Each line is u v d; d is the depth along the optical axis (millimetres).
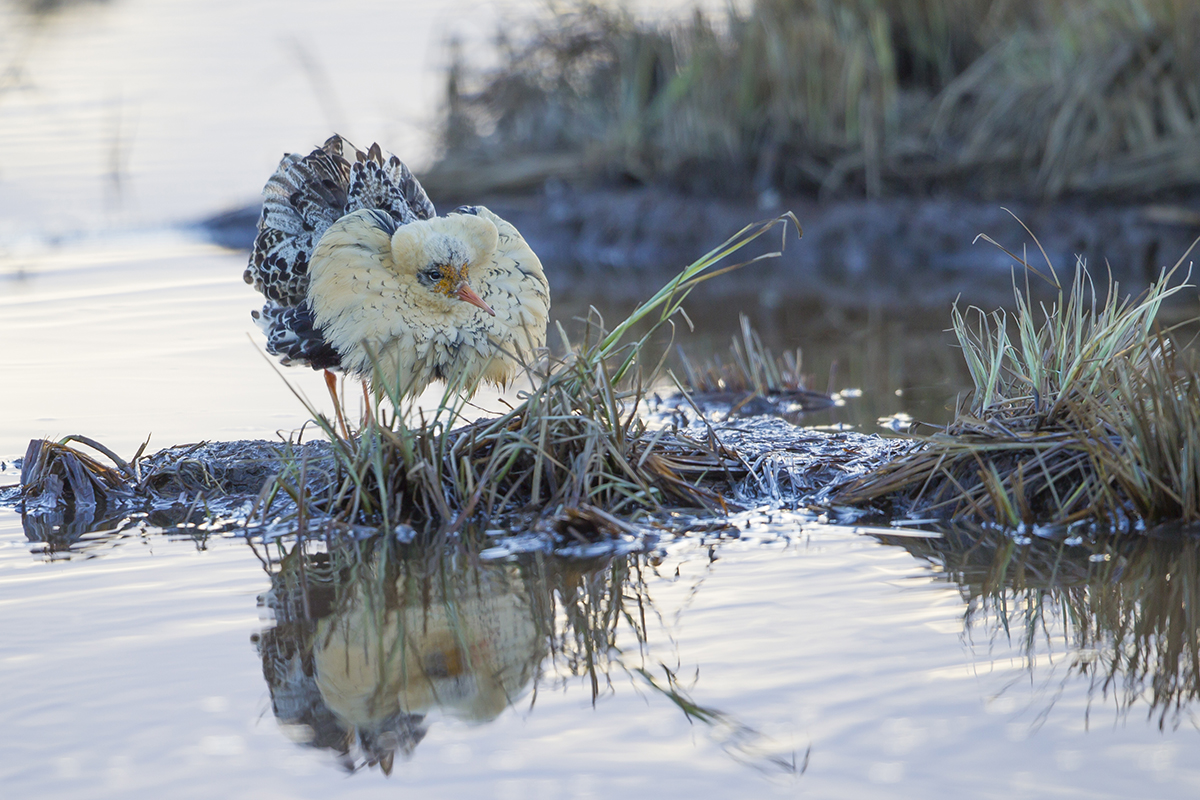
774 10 22688
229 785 6039
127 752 6328
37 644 7520
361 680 7125
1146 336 9727
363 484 9883
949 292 18156
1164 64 20344
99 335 15719
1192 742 6176
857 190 21344
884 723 6422
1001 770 5973
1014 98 20875
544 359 11828
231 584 8531
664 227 21531
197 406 12727
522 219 22531
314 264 10422
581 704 6781
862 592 8117
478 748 6348
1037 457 9367
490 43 25859
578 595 8258
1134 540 8852
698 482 10078
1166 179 19703
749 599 8047
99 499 10398
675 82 22547
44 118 27500
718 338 16062
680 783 5969
